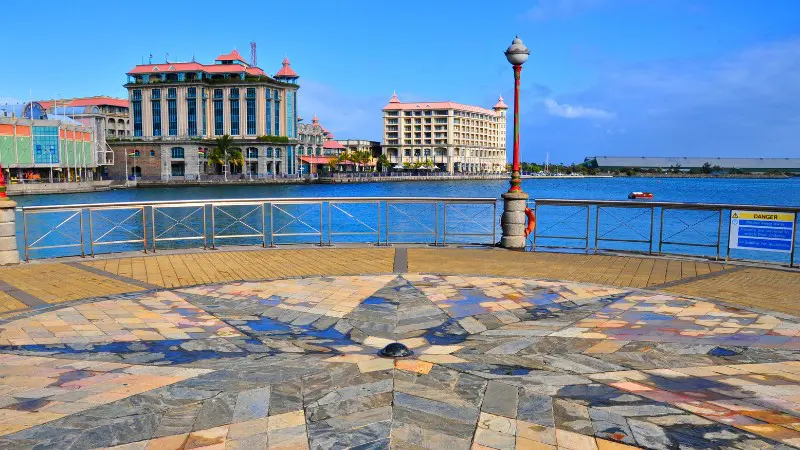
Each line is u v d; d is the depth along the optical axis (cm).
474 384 520
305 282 977
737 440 416
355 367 565
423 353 616
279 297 877
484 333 703
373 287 941
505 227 1369
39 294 895
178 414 462
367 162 18112
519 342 657
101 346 650
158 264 1157
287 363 582
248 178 13975
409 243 1437
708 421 446
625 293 897
